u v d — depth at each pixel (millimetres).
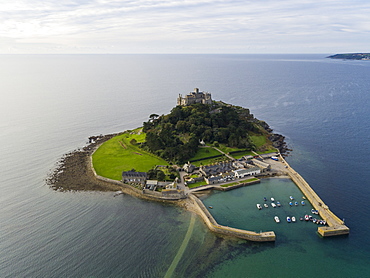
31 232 132750
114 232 133625
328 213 144375
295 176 189625
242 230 132750
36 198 164500
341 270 111375
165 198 165750
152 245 125250
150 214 149750
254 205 158500
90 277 107375
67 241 126750
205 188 176875
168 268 112562
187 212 152500
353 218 142250
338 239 128500
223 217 146875
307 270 111750
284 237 130500
